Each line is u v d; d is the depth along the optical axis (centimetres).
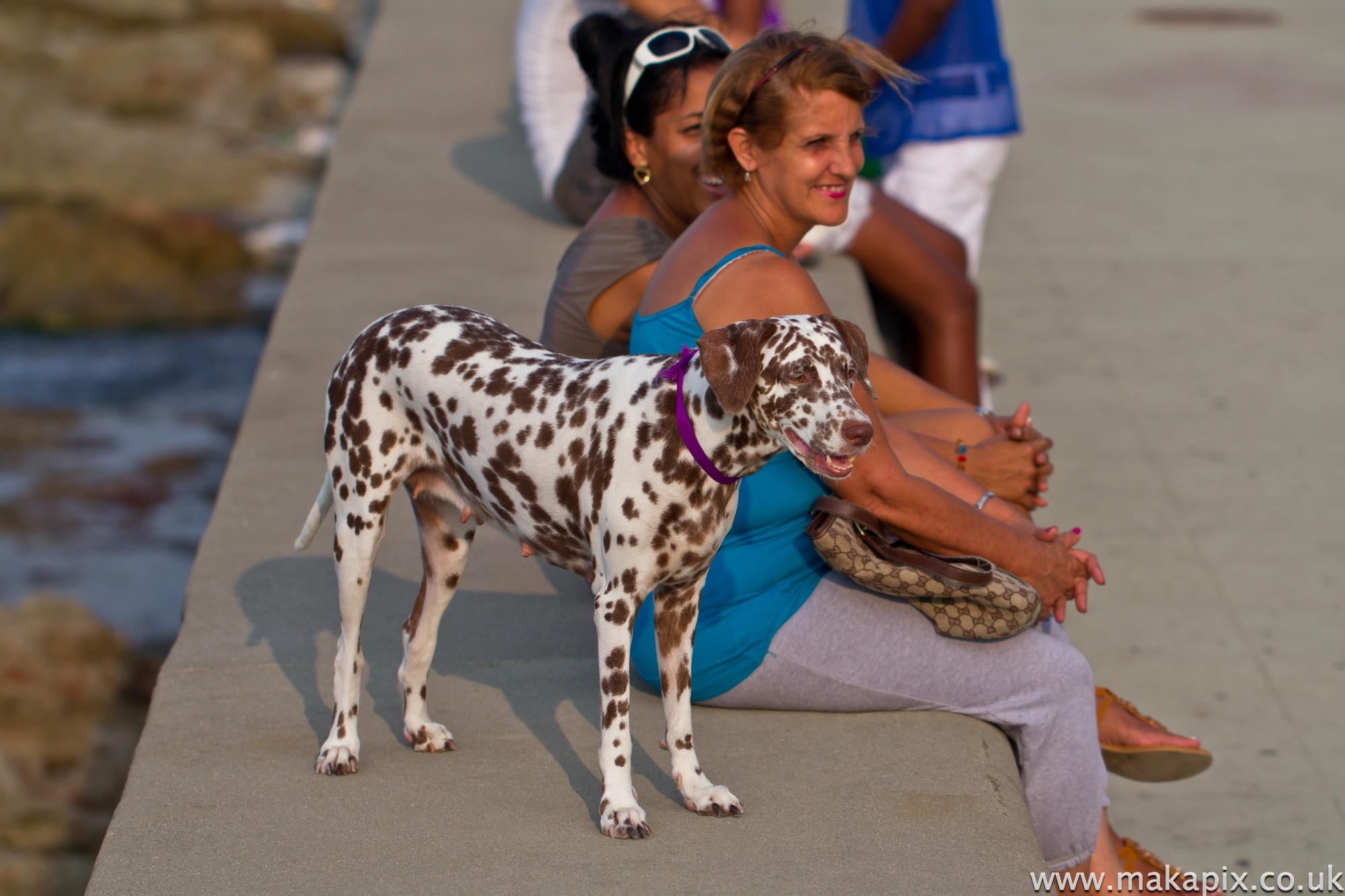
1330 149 1770
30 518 1383
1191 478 1103
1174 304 1377
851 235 1070
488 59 1898
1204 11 2538
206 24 2919
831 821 564
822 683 628
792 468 604
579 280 724
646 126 714
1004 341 1313
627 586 536
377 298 1138
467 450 564
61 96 2553
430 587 602
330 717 641
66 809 898
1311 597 964
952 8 1131
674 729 566
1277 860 751
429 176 1447
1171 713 855
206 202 2139
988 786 589
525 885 520
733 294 588
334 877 524
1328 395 1220
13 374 1678
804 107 589
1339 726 848
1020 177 1694
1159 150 1777
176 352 1753
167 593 1259
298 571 776
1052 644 633
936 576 600
